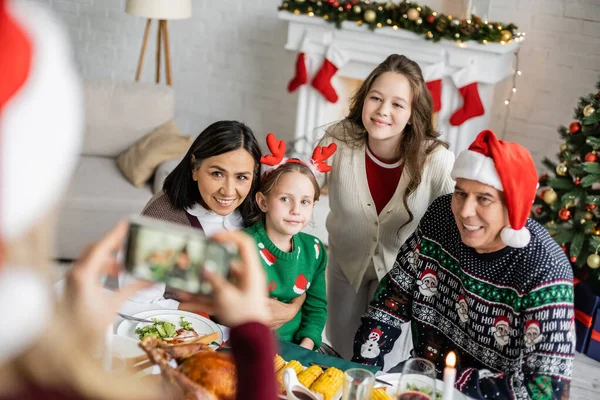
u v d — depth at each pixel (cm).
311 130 429
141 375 136
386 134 222
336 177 241
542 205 356
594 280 339
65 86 46
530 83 425
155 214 209
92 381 53
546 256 171
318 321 207
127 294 81
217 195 201
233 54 494
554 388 164
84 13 502
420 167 227
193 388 110
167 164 357
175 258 83
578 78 414
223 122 201
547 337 166
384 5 394
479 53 383
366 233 244
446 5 409
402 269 199
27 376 50
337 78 421
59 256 348
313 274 208
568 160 343
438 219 191
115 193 350
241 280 83
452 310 189
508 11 421
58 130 45
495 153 167
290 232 197
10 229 43
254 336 77
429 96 224
